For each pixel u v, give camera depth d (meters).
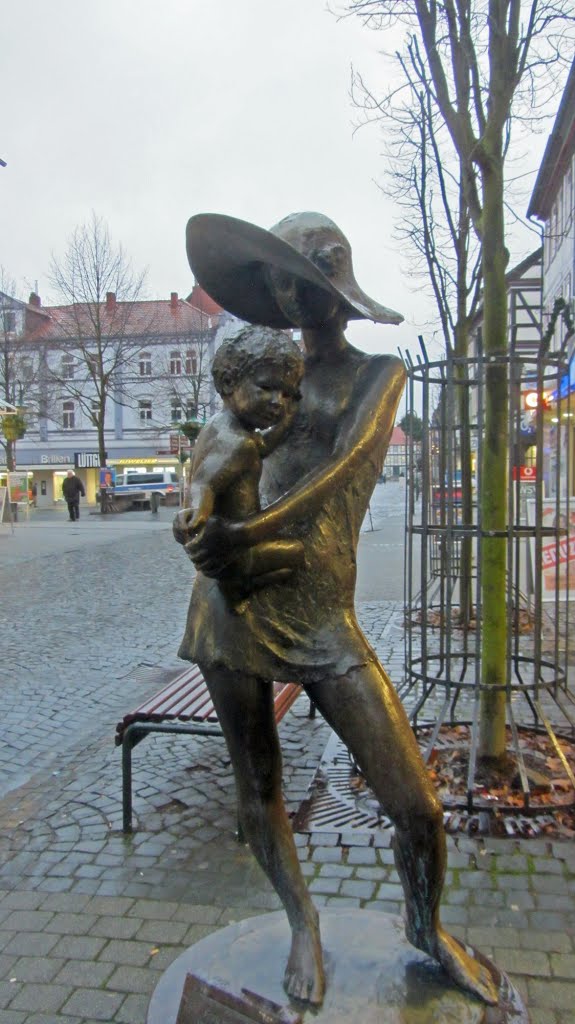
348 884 3.09
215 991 1.92
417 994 1.86
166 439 46.59
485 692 4.19
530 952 2.64
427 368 4.21
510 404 4.31
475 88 4.26
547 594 8.79
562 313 4.13
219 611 1.77
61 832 3.63
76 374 45.16
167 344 42.69
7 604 9.80
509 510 3.94
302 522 1.75
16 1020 2.37
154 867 3.28
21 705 5.72
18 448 48.44
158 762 4.50
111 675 6.52
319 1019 1.78
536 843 3.38
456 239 7.47
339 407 1.86
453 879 3.11
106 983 2.53
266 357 1.55
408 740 1.74
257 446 1.59
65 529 21.92
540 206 25.00
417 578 11.59
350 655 1.75
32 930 2.83
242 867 3.26
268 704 1.88
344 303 1.79
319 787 4.02
